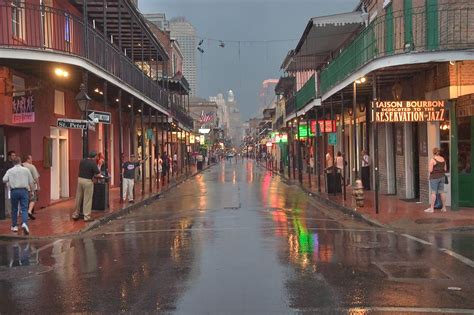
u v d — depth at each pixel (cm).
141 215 1762
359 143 2538
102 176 1731
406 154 1930
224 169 6144
